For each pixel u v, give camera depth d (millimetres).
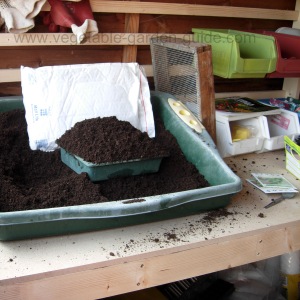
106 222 846
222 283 1270
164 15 1449
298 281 1396
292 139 1354
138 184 1014
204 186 1043
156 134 1218
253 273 1323
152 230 892
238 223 936
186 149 1161
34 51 1306
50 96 1101
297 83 1724
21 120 1176
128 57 1412
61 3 1184
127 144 1012
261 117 1344
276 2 1639
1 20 1139
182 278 879
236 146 1283
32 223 773
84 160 962
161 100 1274
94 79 1150
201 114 1182
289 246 986
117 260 794
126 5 1290
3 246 807
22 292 743
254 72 1262
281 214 990
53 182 967
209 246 876
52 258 780
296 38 1374
